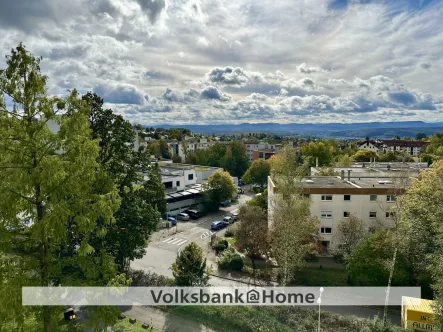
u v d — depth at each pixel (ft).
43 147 37.93
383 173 142.72
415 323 63.82
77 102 39.96
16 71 37.04
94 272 41.11
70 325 43.04
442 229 59.82
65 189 38.11
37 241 38.81
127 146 81.76
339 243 107.65
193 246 81.15
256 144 425.28
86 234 48.24
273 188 107.34
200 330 65.77
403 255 78.38
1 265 36.83
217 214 173.99
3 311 33.09
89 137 43.88
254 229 103.19
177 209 168.96
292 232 77.30
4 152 35.94
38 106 38.32
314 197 108.17
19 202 37.04
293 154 92.79
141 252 85.71
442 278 52.44
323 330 63.26
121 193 79.10
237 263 101.09
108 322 41.55
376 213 107.24
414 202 72.74
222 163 278.05
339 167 174.40
